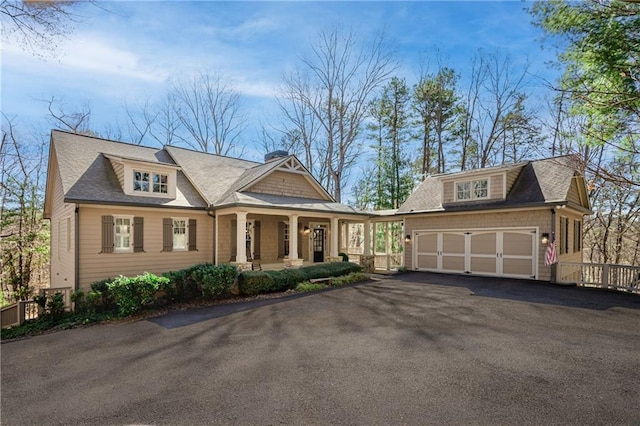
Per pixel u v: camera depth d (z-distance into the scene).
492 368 4.64
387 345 5.64
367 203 30.52
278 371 4.66
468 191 14.82
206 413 3.59
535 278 12.49
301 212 13.66
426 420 3.37
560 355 5.10
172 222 12.19
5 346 6.19
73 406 3.83
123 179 11.30
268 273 11.12
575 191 14.21
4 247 16.12
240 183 14.33
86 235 10.21
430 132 26.23
